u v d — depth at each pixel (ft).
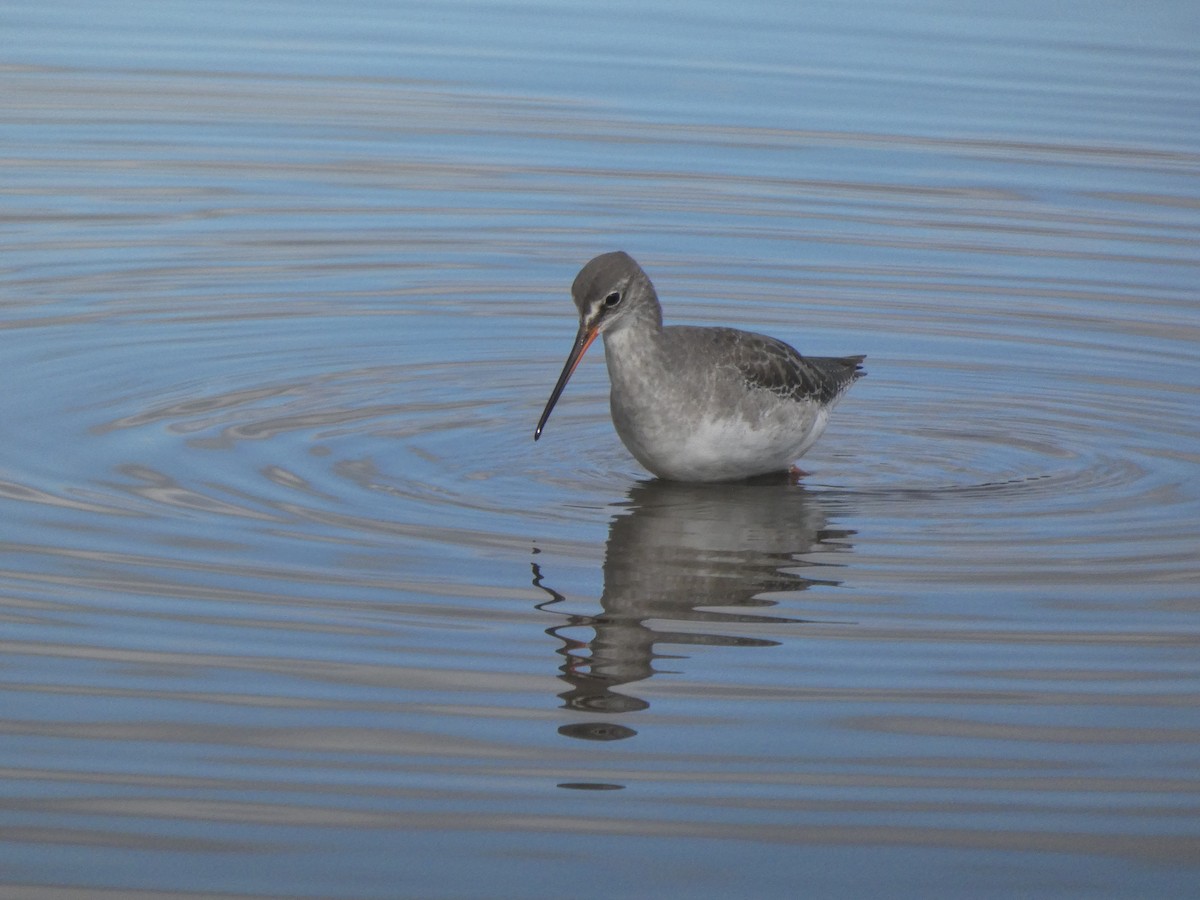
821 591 40.73
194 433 49.75
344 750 33.04
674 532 44.32
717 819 31.12
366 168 74.84
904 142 79.92
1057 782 32.50
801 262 66.33
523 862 29.68
